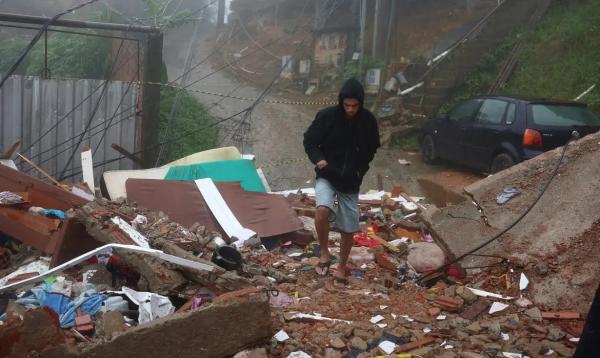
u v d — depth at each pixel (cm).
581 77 1279
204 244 527
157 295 370
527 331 390
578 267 451
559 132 905
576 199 516
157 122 1022
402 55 1908
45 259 521
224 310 330
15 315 303
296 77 2064
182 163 852
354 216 491
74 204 597
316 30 2064
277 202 714
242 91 2012
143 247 448
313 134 478
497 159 982
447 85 1498
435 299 451
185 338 318
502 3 1703
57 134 988
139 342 304
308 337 371
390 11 1866
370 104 1642
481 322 406
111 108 1008
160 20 1435
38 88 969
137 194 672
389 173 1168
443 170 1176
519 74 1422
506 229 514
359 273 543
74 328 336
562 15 1551
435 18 2034
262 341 350
